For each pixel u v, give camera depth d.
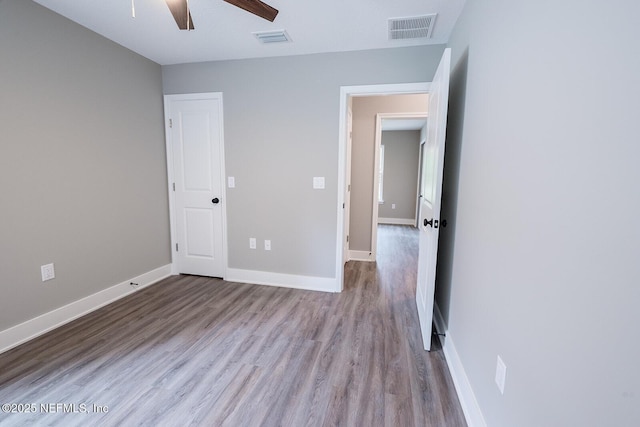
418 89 2.61
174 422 1.40
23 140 1.98
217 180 3.18
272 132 2.96
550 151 0.85
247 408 1.49
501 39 1.23
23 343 2.01
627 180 0.57
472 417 1.39
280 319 2.41
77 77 2.30
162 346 2.01
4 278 1.92
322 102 2.81
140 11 2.10
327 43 2.56
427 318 1.97
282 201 3.04
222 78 3.00
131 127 2.81
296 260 3.08
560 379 0.77
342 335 2.18
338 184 2.88
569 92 0.76
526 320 0.96
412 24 2.21
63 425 1.38
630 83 0.56
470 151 1.64
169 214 3.34
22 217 2.00
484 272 1.35
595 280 0.65
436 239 1.93
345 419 1.44
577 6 0.73
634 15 0.56
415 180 7.04
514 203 1.07
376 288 3.09
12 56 1.90
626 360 0.57
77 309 2.38
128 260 2.85
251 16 2.11
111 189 2.64
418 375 1.76
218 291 2.96
